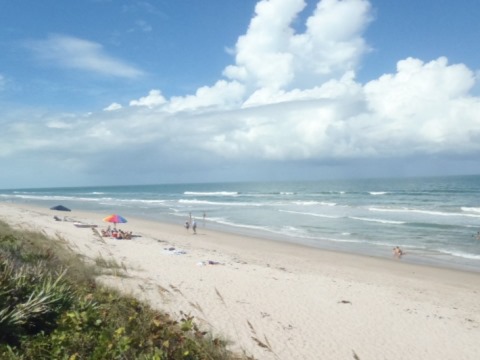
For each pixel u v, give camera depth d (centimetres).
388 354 860
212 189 16250
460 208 5091
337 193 9606
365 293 1368
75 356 420
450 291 1556
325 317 1061
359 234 3156
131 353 475
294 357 786
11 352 405
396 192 9044
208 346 595
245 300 1141
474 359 870
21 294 530
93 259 1361
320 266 1972
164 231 3203
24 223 2295
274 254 2270
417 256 2312
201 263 1652
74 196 11406
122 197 10325
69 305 570
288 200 7525
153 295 1023
